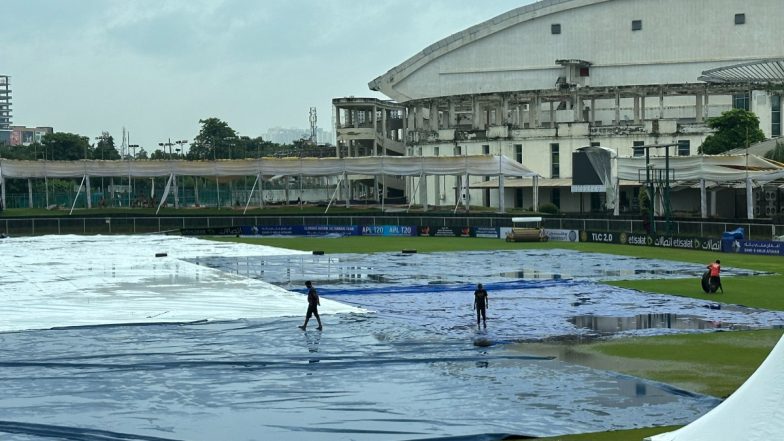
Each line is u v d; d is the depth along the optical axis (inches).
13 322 1935.3
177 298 2308.1
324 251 3826.3
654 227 4126.5
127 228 5142.7
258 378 1392.7
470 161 5546.3
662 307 2113.7
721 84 6117.1
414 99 7573.8
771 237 3592.5
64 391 1312.7
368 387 1330.0
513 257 3474.4
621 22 7170.3
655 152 6151.6
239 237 4849.9
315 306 1835.6
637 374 1400.1
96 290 2480.3
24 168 5826.8
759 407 807.1
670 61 7096.5
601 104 7165.4
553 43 7313.0
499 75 7440.9
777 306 2107.5
